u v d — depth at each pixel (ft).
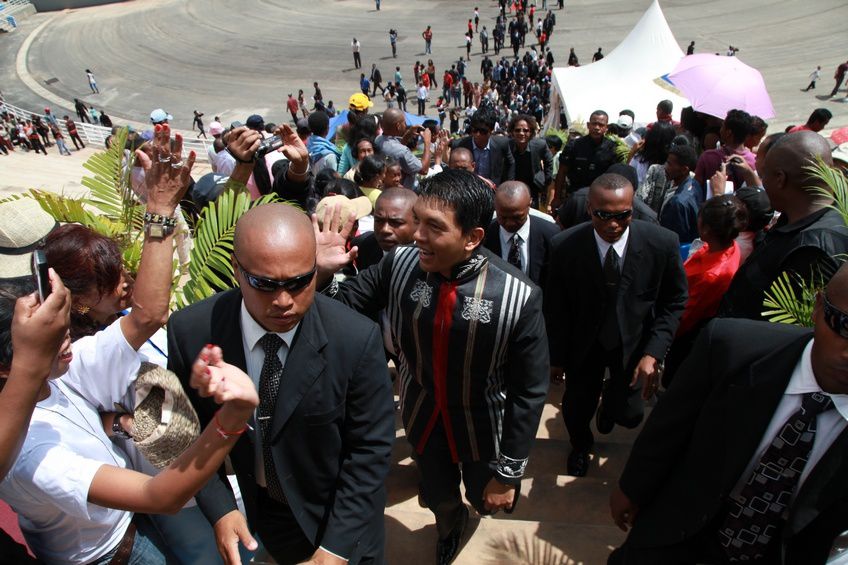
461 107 100.32
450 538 10.34
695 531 6.98
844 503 6.03
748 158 18.79
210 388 4.85
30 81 122.52
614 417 12.69
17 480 5.79
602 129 24.76
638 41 47.75
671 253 11.21
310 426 6.88
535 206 28.84
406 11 154.51
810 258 9.32
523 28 119.34
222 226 11.24
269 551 8.16
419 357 9.00
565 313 12.03
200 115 92.58
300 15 156.97
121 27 152.46
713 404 6.72
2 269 7.16
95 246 7.66
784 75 98.12
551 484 12.61
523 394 8.68
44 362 5.05
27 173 65.87
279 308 6.11
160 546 7.36
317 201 15.90
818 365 5.86
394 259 9.19
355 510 7.06
